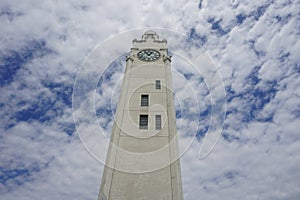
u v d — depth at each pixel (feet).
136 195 73.67
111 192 74.33
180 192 74.54
